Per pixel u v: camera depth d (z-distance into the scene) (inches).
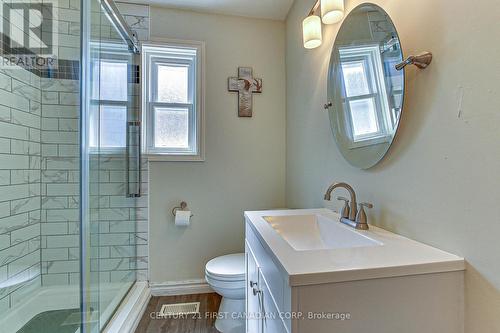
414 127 33.0
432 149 30.3
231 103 85.0
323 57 59.3
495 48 23.4
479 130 24.8
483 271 24.5
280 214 52.0
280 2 78.5
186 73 85.7
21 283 64.2
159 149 83.4
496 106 23.3
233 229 84.9
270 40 86.9
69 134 68.9
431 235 30.6
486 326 24.2
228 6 80.5
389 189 37.9
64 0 68.3
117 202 73.7
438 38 29.4
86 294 60.6
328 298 24.5
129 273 77.7
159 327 65.1
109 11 68.2
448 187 28.2
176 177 81.8
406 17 34.2
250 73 85.7
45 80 69.1
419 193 32.3
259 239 39.6
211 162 83.8
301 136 73.4
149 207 80.4
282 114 87.7
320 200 61.1
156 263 80.8
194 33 82.7
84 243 61.6
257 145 86.6
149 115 82.9
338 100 51.3
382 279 25.4
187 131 85.4
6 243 62.6
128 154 78.2
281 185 87.7
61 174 68.6
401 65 32.9
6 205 63.0
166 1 78.2
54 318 61.7
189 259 82.4
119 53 73.9
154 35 80.4
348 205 44.2
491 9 23.7
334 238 44.3
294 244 46.8
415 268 25.8
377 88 39.9
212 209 83.8
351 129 46.9
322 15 46.7
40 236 66.9
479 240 24.9
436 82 29.7
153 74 83.6
